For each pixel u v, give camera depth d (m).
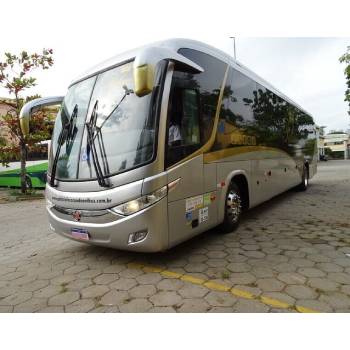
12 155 12.09
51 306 2.88
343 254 3.83
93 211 3.42
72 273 3.65
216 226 4.77
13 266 4.07
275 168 6.80
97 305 2.84
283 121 7.52
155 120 3.26
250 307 2.67
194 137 3.80
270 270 3.42
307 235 4.71
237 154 4.89
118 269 3.68
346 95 12.23
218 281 3.20
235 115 4.88
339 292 2.86
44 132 11.55
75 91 4.22
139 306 2.78
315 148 12.51
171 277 3.35
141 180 3.17
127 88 3.56
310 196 8.87
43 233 5.91
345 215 6.05
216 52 4.59
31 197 11.49
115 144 3.42
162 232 3.27
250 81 5.61
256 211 6.81
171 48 3.66
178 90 3.57
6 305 2.95
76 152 3.76
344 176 16.14
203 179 3.94
